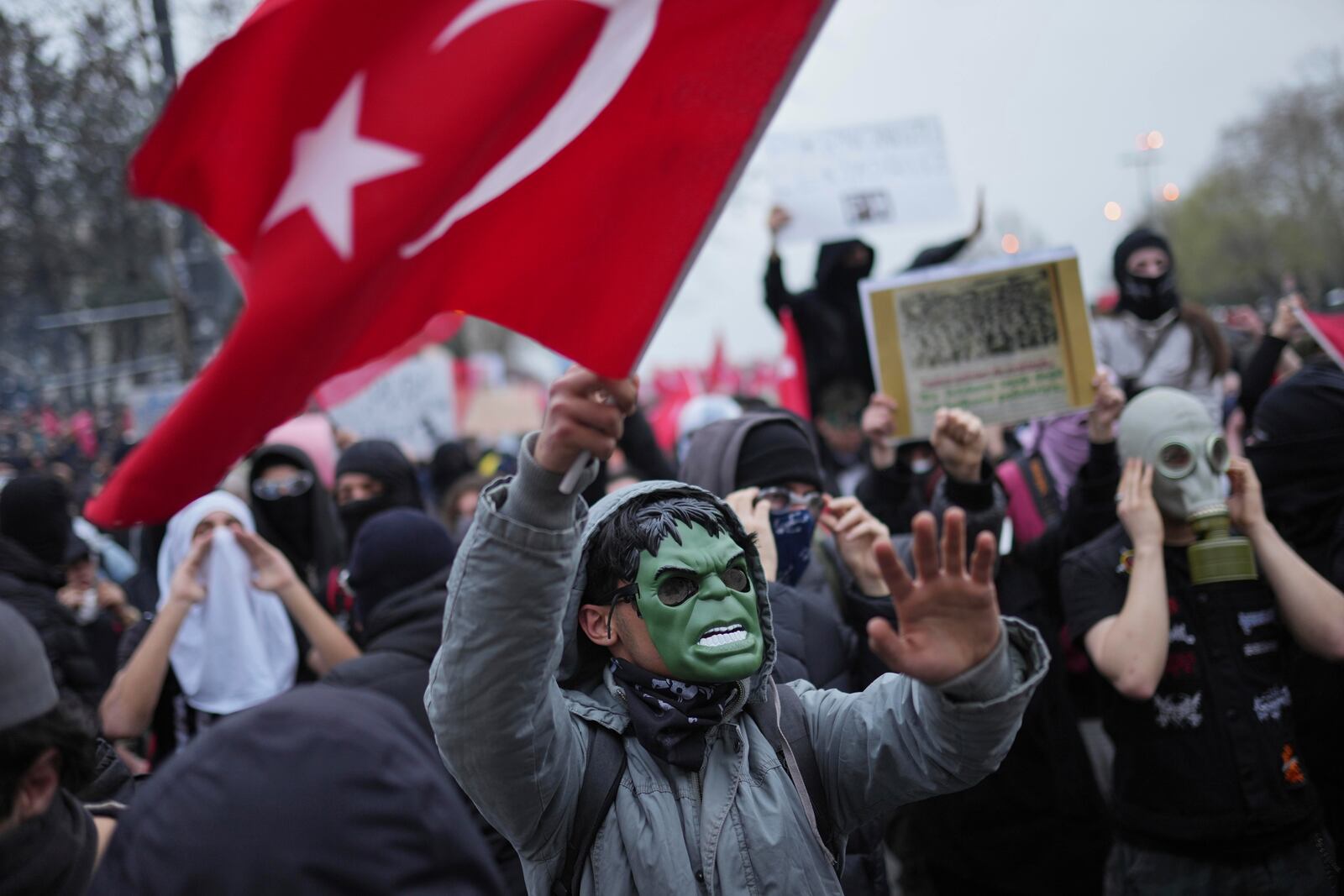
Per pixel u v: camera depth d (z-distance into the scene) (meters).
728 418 3.62
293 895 1.14
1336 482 3.71
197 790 1.20
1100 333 5.27
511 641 1.75
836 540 3.33
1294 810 3.11
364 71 1.63
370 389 9.44
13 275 15.08
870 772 2.06
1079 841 3.75
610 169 1.73
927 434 4.27
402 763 1.24
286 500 4.87
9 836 1.58
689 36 1.72
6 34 9.64
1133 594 3.17
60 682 3.54
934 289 4.27
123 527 1.53
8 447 17.69
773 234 6.02
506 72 1.67
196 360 11.70
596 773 2.05
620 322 1.70
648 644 2.09
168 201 1.65
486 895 1.25
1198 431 3.27
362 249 1.61
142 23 9.23
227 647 4.05
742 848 1.97
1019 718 1.87
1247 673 3.17
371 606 3.38
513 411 12.51
